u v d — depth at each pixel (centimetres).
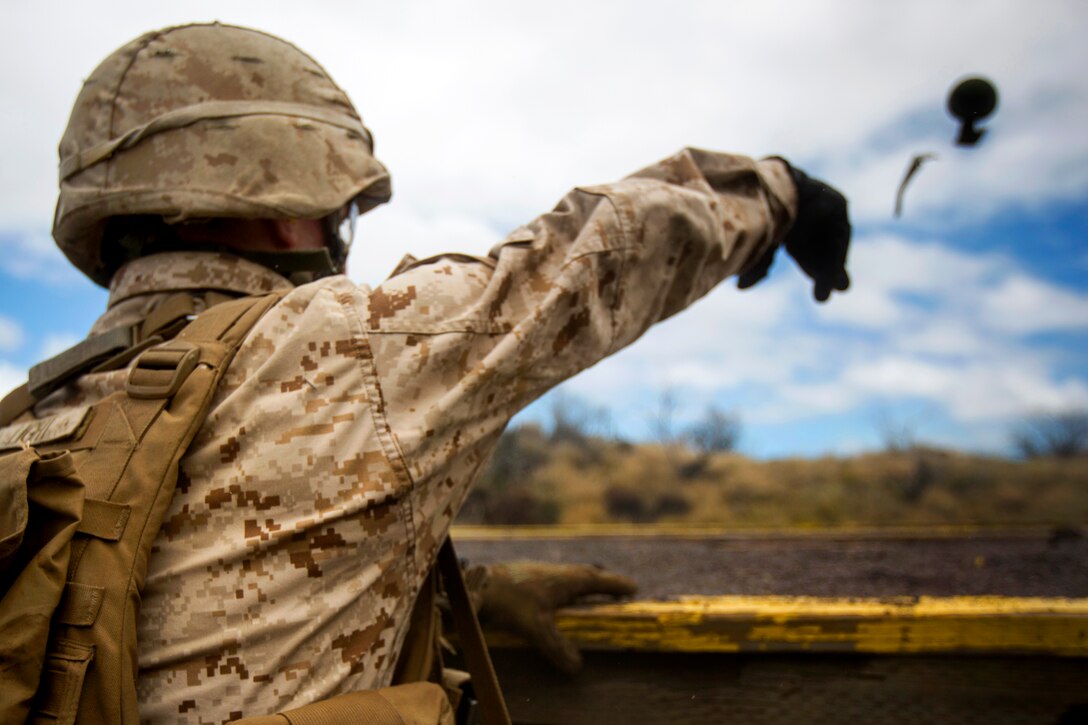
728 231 77
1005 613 97
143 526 55
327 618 59
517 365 65
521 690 106
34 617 50
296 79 80
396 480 60
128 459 57
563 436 2231
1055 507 1781
